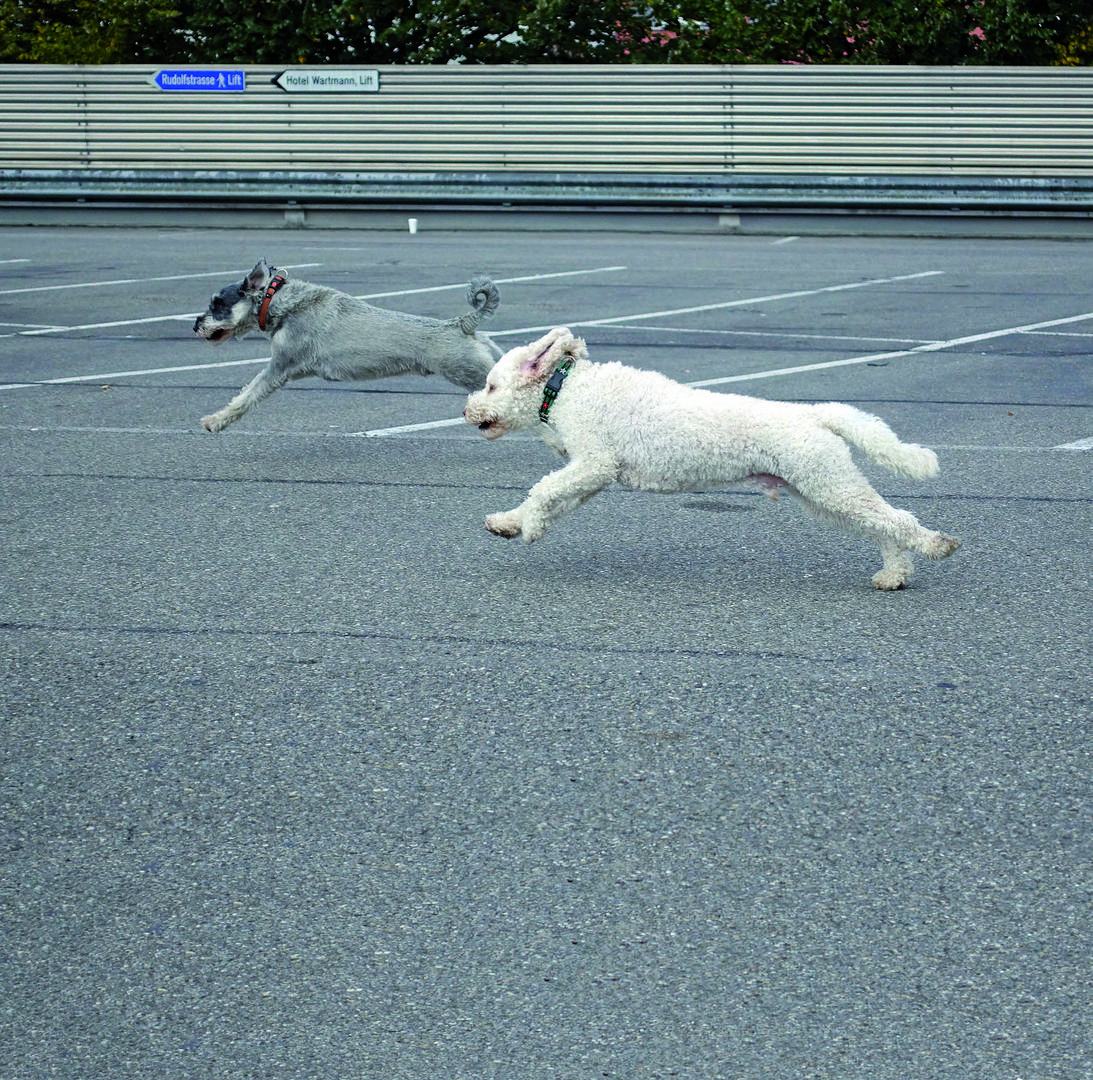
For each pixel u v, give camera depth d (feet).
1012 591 21.29
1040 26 92.32
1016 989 11.37
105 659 18.49
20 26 100.94
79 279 60.08
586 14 96.12
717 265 65.05
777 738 15.96
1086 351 43.14
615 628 19.70
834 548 23.73
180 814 14.33
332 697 17.21
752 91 80.79
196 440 32.07
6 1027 11.08
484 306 29.71
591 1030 10.94
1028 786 14.76
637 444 21.29
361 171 84.02
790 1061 10.56
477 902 12.69
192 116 84.58
